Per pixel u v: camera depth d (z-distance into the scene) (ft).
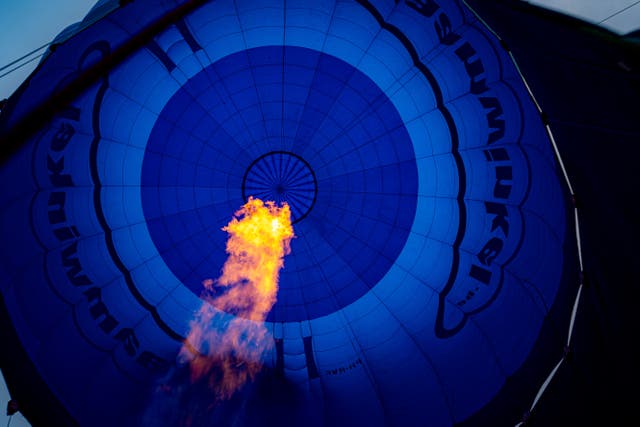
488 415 27.07
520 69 23.62
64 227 27.76
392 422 30.09
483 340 29.07
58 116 25.77
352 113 33.12
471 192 30.37
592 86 26.37
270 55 31.32
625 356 20.84
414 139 32.01
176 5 26.71
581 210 23.12
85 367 27.30
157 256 33.12
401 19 28.32
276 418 30.99
